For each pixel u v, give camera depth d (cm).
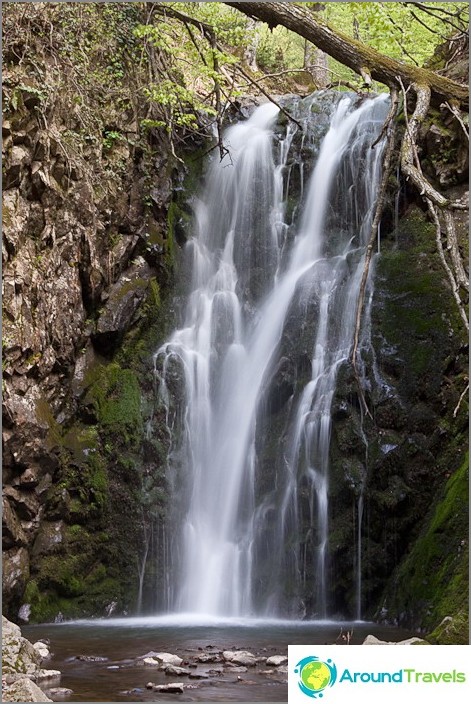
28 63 930
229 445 1027
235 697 496
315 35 891
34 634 765
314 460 948
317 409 966
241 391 1055
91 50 1052
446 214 673
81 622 871
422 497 873
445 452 874
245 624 845
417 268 993
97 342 1009
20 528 859
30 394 878
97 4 1071
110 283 1028
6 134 871
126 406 1000
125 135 1074
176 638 734
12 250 866
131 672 572
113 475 966
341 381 959
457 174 1039
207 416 1061
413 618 786
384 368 947
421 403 909
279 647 680
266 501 966
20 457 849
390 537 880
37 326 891
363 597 884
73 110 995
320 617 894
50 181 929
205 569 966
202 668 587
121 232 1061
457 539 763
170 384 1045
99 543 938
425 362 920
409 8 979
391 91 874
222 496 1002
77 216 968
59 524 915
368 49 888
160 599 950
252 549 954
